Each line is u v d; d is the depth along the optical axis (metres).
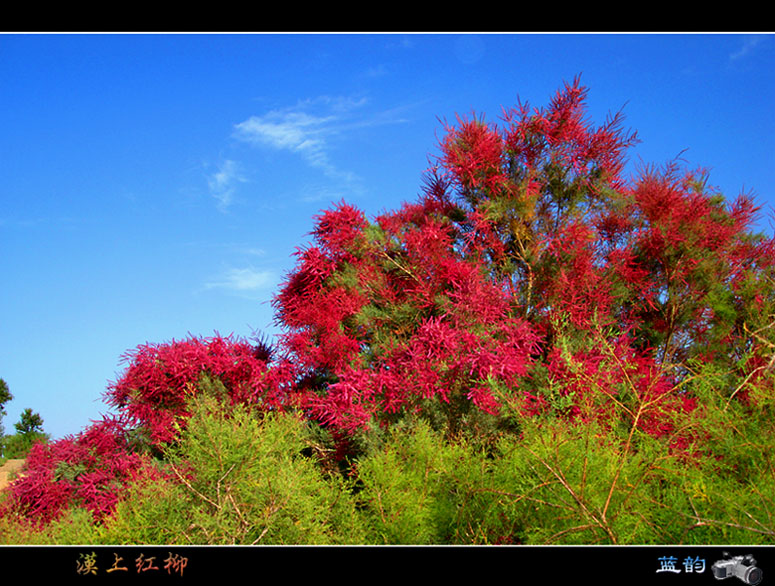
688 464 2.65
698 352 6.11
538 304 6.37
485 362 4.91
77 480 5.38
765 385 2.85
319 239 6.86
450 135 6.93
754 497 2.38
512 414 4.66
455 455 3.49
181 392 5.62
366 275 6.51
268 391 5.82
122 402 5.86
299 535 3.06
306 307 6.46
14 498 5.16
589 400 3.28
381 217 7.10
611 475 2.65
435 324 5.28
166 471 3.53
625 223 7.27
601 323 5.70
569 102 6.84
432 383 4.99
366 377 5.27
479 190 7.02
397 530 3.11
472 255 6.71
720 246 6.75
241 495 3.19
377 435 5.17
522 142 6.98
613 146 6.81
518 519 2.98
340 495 3.61
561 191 7.01
